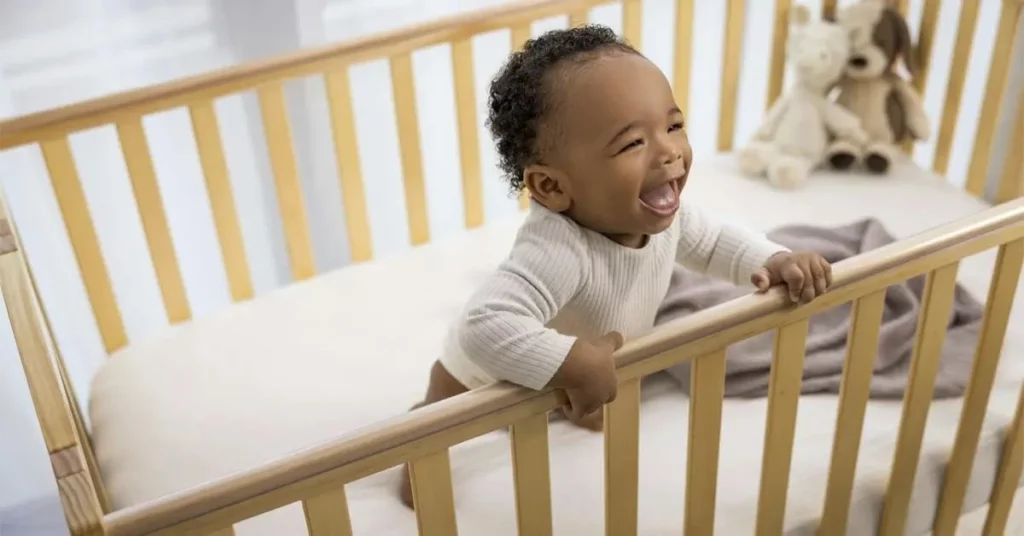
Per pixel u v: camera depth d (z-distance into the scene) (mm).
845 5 1826
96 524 727
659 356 900
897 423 1254
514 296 969
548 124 945
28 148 1476
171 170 1624
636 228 982
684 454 1195
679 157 951
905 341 1325
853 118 1748
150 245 1481
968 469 1223
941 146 1803
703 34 1857
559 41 967
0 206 988
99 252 1444
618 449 957
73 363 1697
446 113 1775
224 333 1462
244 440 1286
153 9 1500
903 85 1749
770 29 1889
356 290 1534
